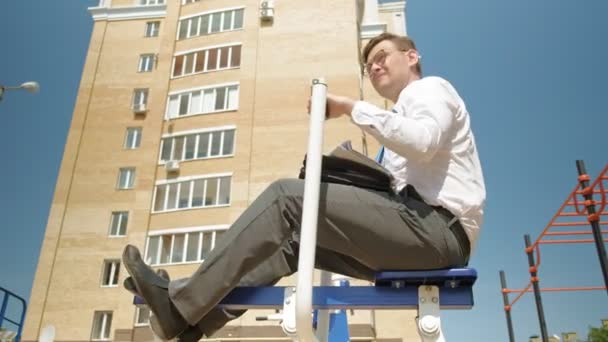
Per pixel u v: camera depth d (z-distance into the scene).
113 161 22.08
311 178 1.19
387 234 1.32
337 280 2.51
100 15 25.73
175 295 1.30
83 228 20.86
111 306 19.33
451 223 1.35
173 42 24.17
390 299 1.35
